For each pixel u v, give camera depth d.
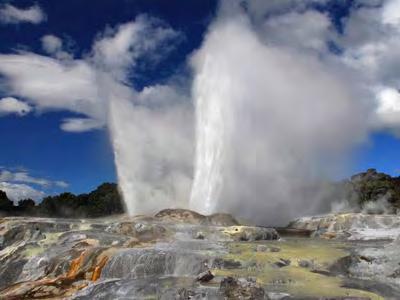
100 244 24.88
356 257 22.45
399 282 19.28
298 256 22.23
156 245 24.44
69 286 20.73
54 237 27.28
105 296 18.44
